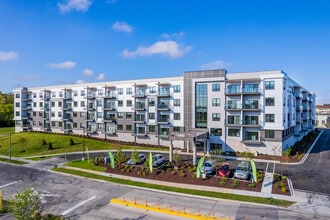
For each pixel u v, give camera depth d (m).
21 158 42.12
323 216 17.75
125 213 18.75
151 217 17.98
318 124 118.00
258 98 41.50
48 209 19.53
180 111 49.22
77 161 38.22
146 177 28.50
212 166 29.98
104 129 60.12
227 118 43.84
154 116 52.81
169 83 50.34
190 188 24.44
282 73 40.03
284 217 17.58
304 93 64.81
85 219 17.69
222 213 18.36
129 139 56.25
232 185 24.70
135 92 55.06
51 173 31.77
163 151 46.16
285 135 42.50
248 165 29.38
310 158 38.38
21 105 76.75
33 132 71.38
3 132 81.38
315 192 22.89
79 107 65.50
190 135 33.97
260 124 41.06
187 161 36.62
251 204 20.23
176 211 18.77
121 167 32.84
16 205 13.66
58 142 54.62
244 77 42.31
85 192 23.81
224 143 43.88
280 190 23.38
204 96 45.94
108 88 59.66
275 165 33.97
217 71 44.47
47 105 72.12
